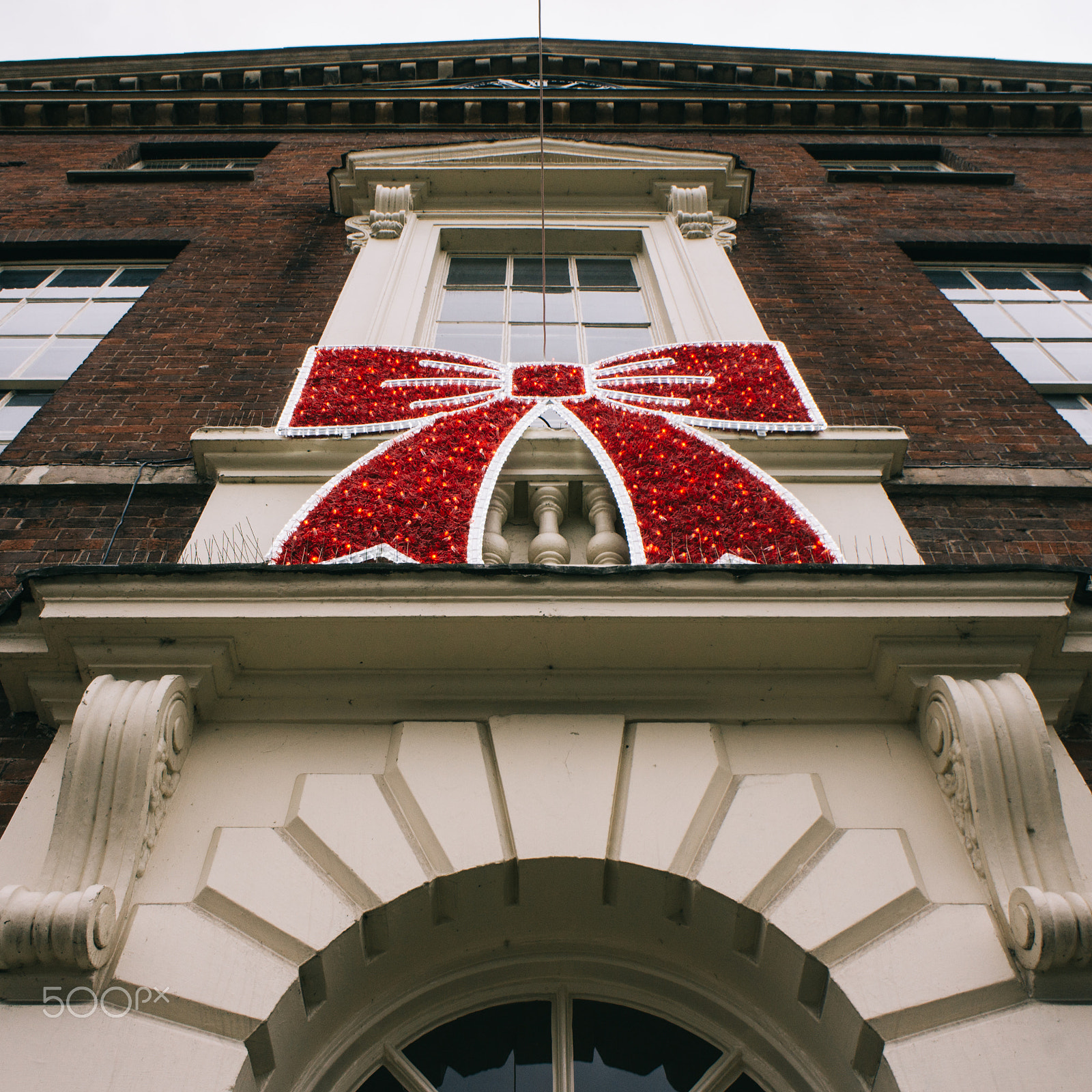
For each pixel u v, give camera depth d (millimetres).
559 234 8664
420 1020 3285
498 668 3660
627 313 7684
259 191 10094
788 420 5273
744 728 3652
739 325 6863
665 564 3541
